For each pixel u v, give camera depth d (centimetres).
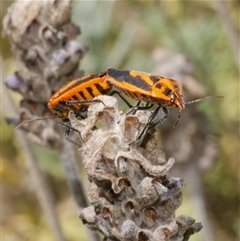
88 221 15
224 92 29
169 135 24
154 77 15
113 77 15
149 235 15
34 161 23
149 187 15
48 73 20
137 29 31
